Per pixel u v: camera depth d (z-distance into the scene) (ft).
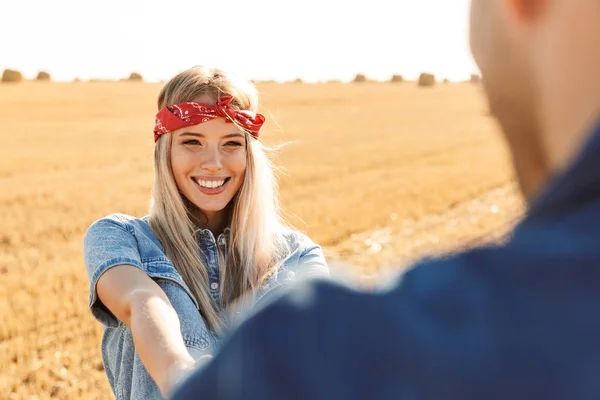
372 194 52.06
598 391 1.22
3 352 22.11
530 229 1.43
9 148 83.97
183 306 6.51
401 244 37.19
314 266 7.49
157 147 7.39
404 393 1.30
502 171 64.95
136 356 6.45
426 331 1.34
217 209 7.34
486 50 1.66
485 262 1.39
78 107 135.54
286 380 1.35
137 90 171.22
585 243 1.32
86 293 28.02
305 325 1.38
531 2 1.55
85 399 19.35
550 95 1.51
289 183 57.06
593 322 1.26
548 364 1.25
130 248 6.59
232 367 1.44
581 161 1.34
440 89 189.06
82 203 49.24
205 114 7.18
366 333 1.36
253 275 7.32
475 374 1.28
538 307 1.30
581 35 1.43
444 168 67.62
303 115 125.70
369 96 165.37
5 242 38.14
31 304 26.35
